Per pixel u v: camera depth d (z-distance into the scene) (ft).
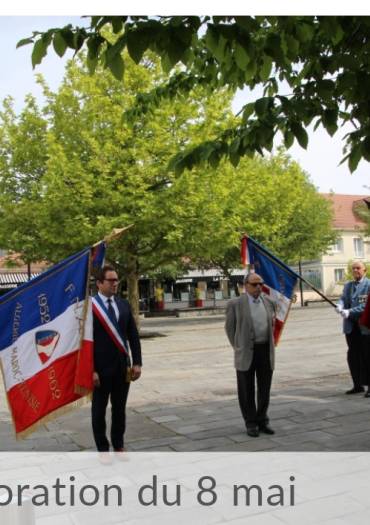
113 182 60.44
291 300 24.29
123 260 69.82
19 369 17.46
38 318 17.76
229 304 21.86
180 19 13.08
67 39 14.02
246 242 24.68
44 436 22.70
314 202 122.31
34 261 67.97
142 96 24.16
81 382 17.40
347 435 20.72
